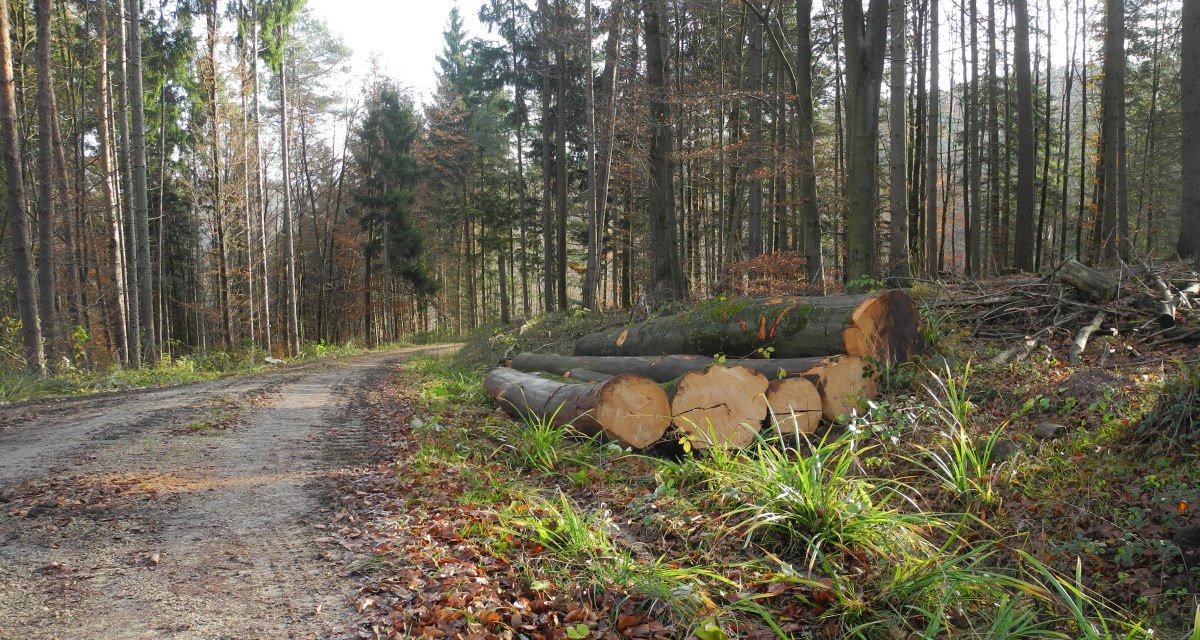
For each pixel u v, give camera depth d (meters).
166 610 3.28
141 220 17.44
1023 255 17.91
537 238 44.22
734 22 19.69
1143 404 5.36
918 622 3.42
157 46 23.14
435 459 6.20
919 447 5.14
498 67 32.53
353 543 4.15
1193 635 2.86
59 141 18.84
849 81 10.30
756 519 4.22
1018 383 6.51
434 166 39.72
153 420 8.12
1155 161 29.44
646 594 3.44
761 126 21.08
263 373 16.58
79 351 15.56
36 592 3.47
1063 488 4.54
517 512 4.64
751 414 6.45
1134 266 9.59
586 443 6.50
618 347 9.73
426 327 52.22
